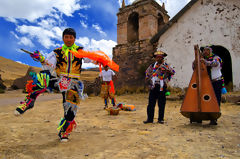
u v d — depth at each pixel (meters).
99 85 17.36
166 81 5.12
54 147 3.11
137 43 18.09
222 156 2.60
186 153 2.74
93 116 6.40
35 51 3.11
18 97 16.09
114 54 19.38
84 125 4.86
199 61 4.61
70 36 3.43
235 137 3.52
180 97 10.71
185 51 14.08
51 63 3.27
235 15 12.57
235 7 12.60
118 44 19.73
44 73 3.21
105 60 3.71
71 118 3.48
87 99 13.49
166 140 3.41
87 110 7.97
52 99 13.83
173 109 7.73
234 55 12.35
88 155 2.74
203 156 2.62
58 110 7.79
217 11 13.15
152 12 18.27
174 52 14.55
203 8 13.64
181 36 14.34
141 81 17.09
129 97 13.81
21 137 3.70
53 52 3.34
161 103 5.11
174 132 3.99
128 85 17.78
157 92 5.17
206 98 4.52
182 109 4.72
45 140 3.52
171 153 2.75
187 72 13.88
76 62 3.45
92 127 4.62
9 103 10.75
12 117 6.02
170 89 13.86
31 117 6.07
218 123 4.80
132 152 2.82
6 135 3.79
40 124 4.95
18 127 4.52
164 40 15.12
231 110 6.84
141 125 4.84
